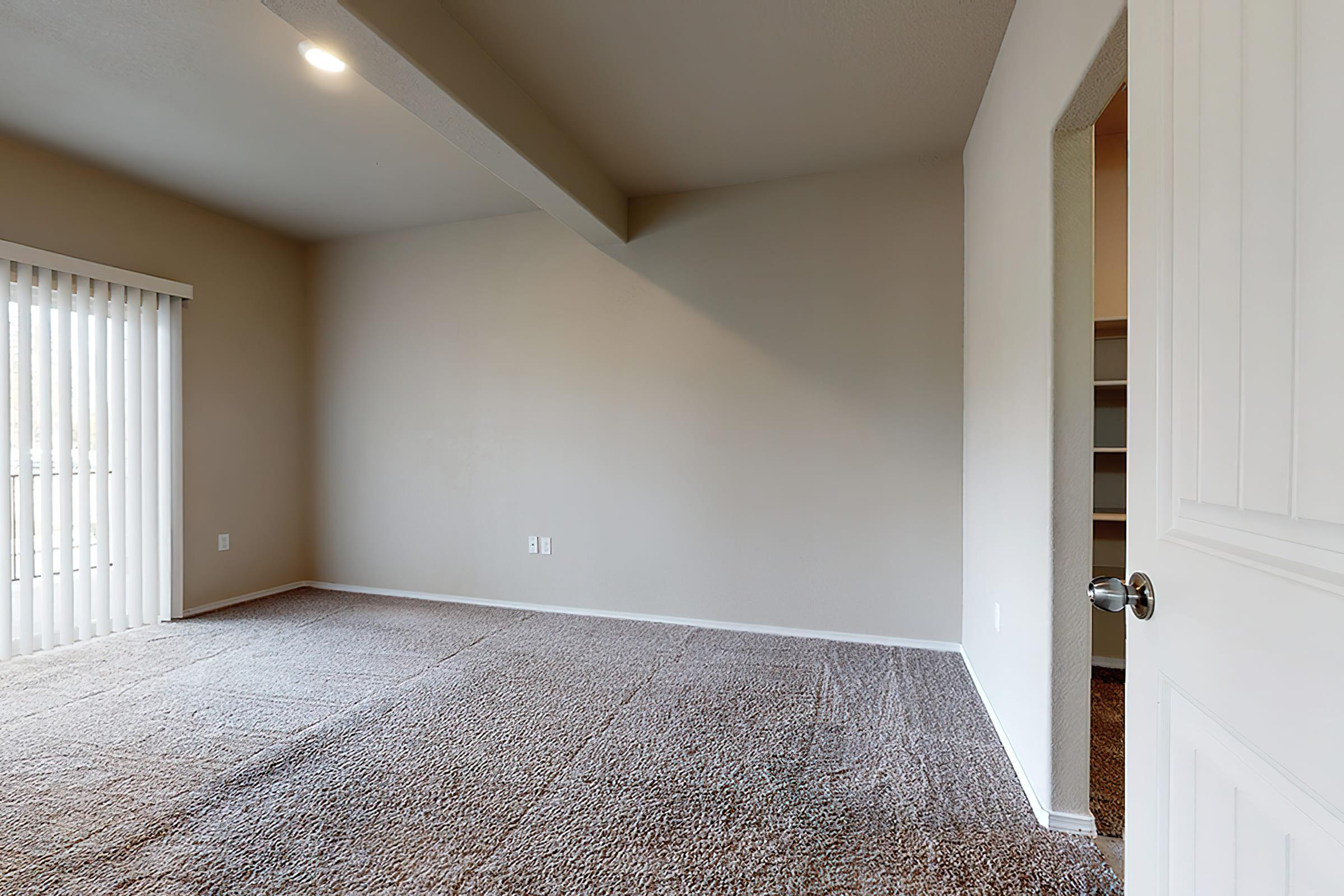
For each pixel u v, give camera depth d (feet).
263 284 13.62
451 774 6.32
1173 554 2.41
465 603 13.20
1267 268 1.91
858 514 10.65
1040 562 5.63
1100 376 9.41
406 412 13.75
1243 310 2.03
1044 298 5.52
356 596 13.67
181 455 11.95
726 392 11.40
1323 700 1.64
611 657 9.83
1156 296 2.58
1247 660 1.96
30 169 9.78
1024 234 6.18
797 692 8.45
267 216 12.89
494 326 13.01
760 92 8.34
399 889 4.68
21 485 9.68
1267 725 1.86
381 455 13.97
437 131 7.66
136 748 6.85
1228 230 2.11
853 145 9.83
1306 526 1.73
